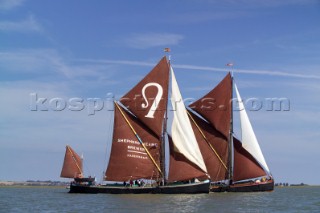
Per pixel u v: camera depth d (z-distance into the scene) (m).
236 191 93.19
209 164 93.88
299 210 62.31
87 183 85.94
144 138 80.00
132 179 79.56
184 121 80.25
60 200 74.75
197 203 66.94
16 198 88.69
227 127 94.69
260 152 93.69
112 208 60.44
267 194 92.44
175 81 80.62
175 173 79.50
